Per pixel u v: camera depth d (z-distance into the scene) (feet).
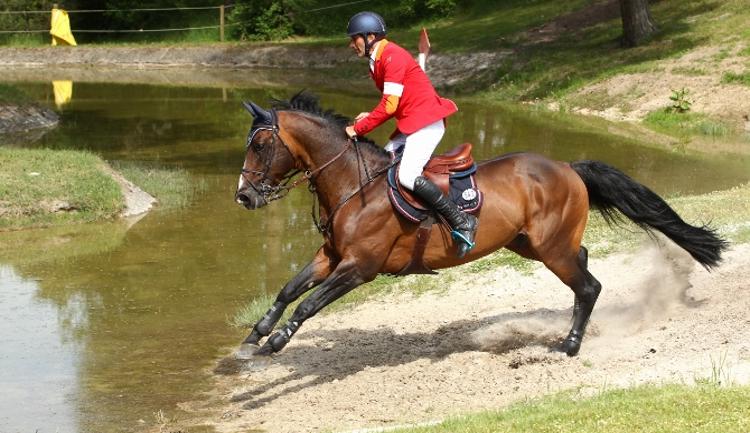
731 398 20.61
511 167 27.58
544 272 37.65
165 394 28.32
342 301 37.40
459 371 28.04
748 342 26.14
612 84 91.09
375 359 30.37
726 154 67.77
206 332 34.12
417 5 147.13
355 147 26.40
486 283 37.40
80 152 59.57
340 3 154.81
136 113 93.45
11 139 76.59
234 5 156.15
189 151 71.77
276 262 43.06
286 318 35.04
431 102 25.73
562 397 23.36
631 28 99.60
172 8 157.69
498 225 26.94
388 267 26.68
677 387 22.12
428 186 25.52
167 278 40.75
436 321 33.91
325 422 25.08
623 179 28.50
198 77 127.44
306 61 136.46
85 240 46.88
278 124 25.88
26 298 38.04
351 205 26.11
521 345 30.30
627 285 34.42
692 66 88.43
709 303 30.89
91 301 37.70
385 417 24.93
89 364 30.89
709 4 105.50
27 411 26.94
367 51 25.71
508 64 106.73
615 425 19.67
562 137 75.51
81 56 147.95
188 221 50.83
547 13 124.06
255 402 27.37
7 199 49.80
